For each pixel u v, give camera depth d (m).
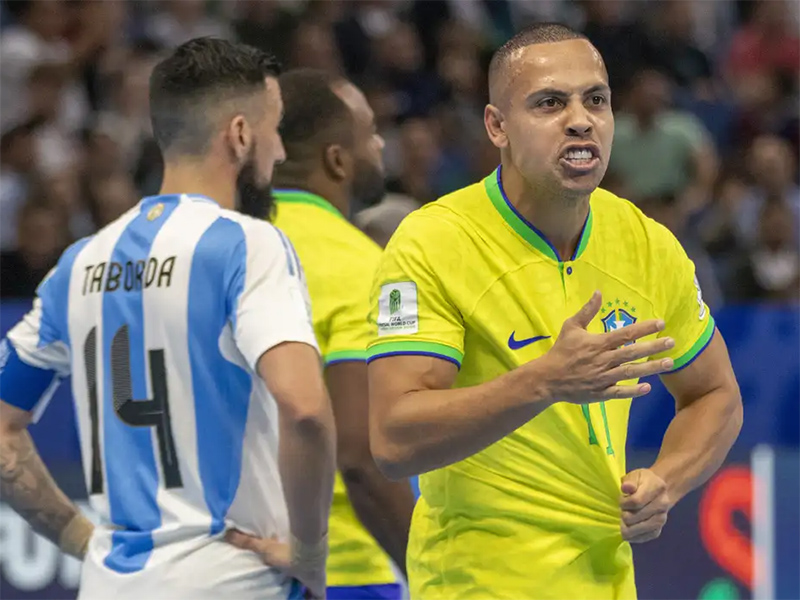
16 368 8.89
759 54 32.62
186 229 8.34
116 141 24.56
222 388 8.16
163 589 8.03
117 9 28.73
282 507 8.37
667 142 27.81
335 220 10.94
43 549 15.21
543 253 8.52
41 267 21.27
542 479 8.45
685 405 9.24
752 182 27.73
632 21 31.30
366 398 10.29
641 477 8.14
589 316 7.55
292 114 11.22
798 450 16.84
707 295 23.33
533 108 8.22
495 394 7.65
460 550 8.60
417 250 8.35
